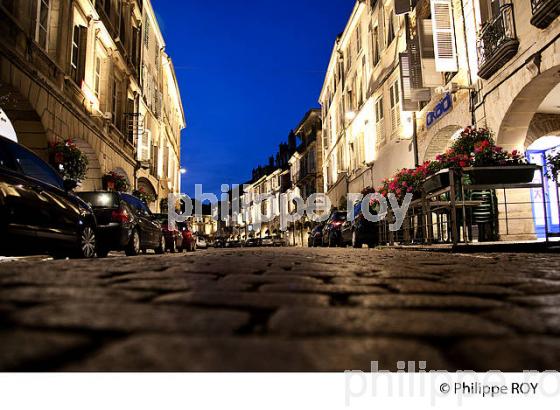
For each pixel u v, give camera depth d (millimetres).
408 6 15422
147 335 1438
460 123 12758
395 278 3324
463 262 5004
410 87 14758
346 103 29031
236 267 4316
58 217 6918
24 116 11219
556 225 11078
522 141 10633
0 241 5625
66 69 13680
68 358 1190
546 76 9172
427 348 1328
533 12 8984
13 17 9969
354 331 1532
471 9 12023
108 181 16453
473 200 8305
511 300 2268
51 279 3021
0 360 1169
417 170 9953
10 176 5887
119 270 3807
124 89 21000
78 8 14680
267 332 1520
